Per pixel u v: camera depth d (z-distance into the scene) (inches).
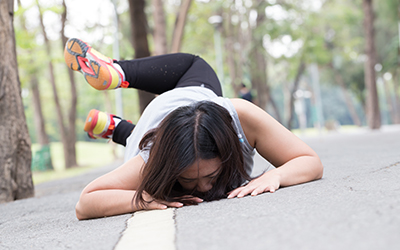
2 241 80.2
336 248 41.8
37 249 65.4
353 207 58.6
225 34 930.1
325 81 1524.4
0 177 177.2
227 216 65.4
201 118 81.7
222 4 773.9
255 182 88.0
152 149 83.7
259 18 845.8
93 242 62.1
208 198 86.4
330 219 53.3
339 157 200.5
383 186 74.1
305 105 2332.7
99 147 1648.6
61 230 82.0
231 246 47.8
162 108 95.3
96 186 90.4
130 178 90.5
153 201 85.3
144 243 55.9
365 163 138.0
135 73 114.1
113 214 88.5
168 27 812.6
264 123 94.7
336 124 1376.7
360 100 1473.9
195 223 63.7
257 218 60.3
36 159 748.0
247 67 971.9
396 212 52.3
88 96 1135.6
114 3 636.7
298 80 1168.8
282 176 90.1
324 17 874.8
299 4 812.0
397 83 1453.0
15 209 144.3
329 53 1001.5
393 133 514.6
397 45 985.5
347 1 1105.4
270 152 97.0
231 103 93.1
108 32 689.6
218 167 83.0
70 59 109.0
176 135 80.4
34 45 511.5
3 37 182.1
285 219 56.9
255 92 992.9
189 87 104.7
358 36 1237.1
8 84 182.4
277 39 820.0
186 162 79.4
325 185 84.3
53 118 1711.4
